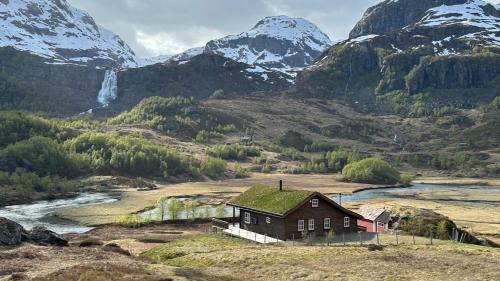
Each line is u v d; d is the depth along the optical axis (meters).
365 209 97.38
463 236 84.81
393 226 89.69
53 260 55.38
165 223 116.00
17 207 151.12
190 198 174.50
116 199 170.50
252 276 50.25
